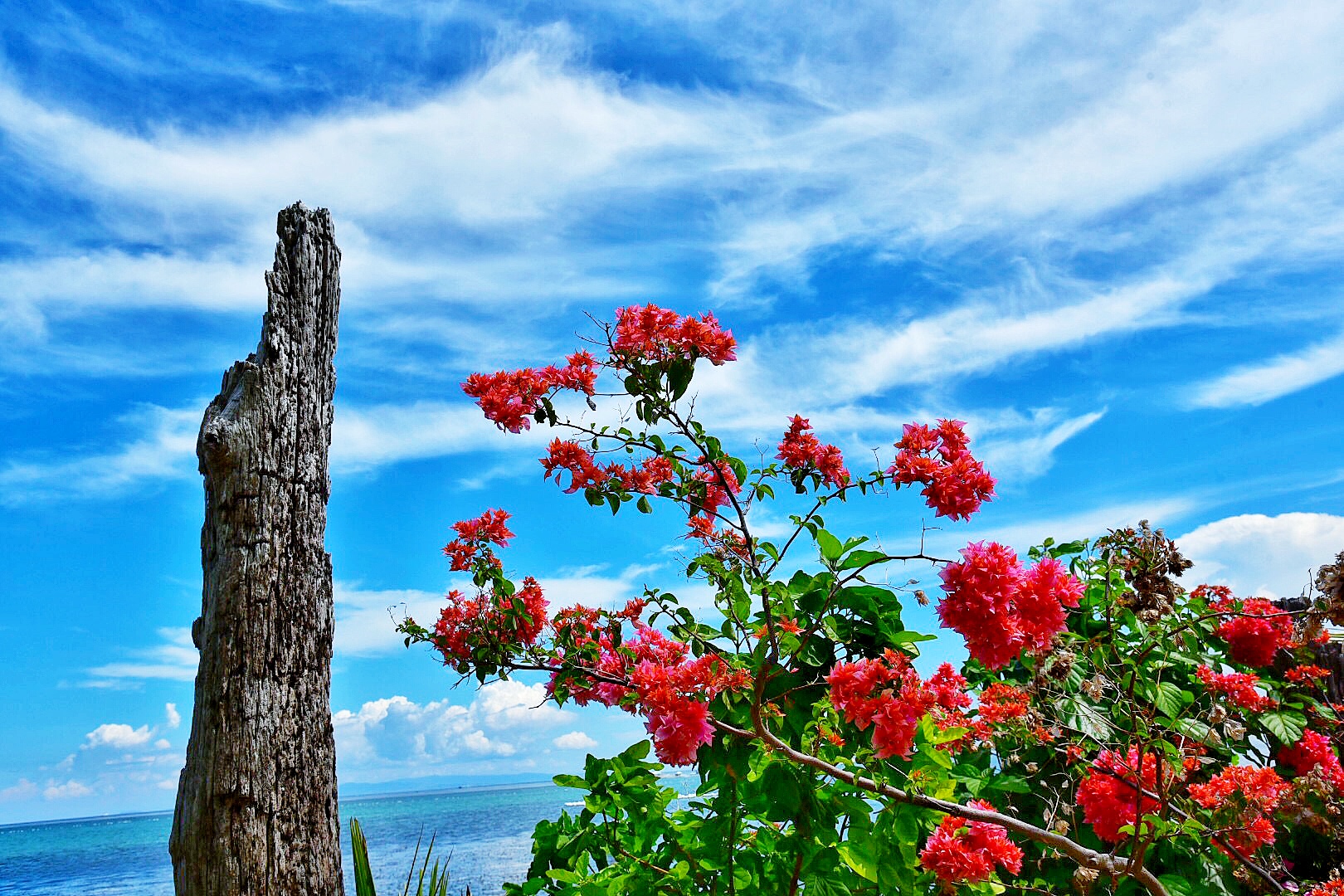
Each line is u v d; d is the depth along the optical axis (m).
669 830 3.01
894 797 2.38
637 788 3.04
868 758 2.59
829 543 2.46
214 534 2.94
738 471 2.98
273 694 2.79
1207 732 2.69
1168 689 2.98
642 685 2.46
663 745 2.33
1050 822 2.94
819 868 2.52
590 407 3.18
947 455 2.90
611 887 2.89
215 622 2.82
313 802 2.79
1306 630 2.44
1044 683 2.95
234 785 2.64
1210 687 3.28
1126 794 2.79
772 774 2.50
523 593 3.59
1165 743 2.63
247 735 2.70
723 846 2.74
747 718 2.71
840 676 2.35
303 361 3.17
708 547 3.21
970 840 2.61
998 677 3.59
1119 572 2.88
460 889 13.21
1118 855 2.85
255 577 2.86
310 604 2.96
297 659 2.88
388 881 12.50
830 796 2.63
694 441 2.99
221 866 2.58
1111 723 2.95
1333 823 2.61
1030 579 2.26
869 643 2.91
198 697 2.79
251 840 2.62
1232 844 2.66
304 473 3.06
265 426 3.00
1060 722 2.95
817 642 2.85
